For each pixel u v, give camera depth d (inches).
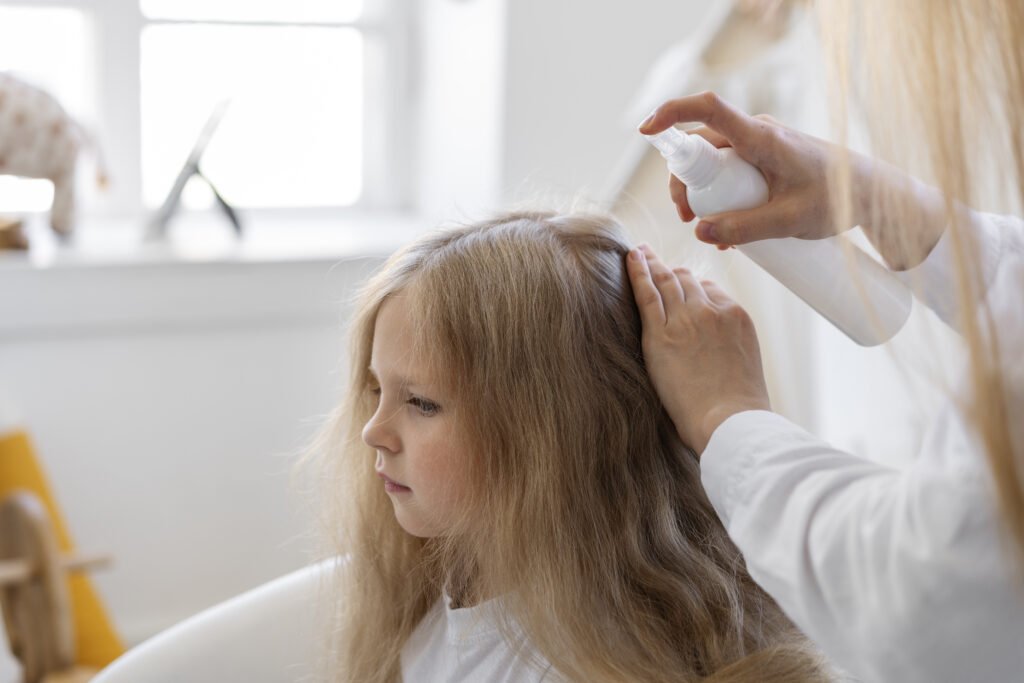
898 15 18.0
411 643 32.6
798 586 20.0
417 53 84.0
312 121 82.9
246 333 73.7
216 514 75.4
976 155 17.8
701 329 25.8
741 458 22.0
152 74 78.5
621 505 28.0
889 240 22.6
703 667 27.8
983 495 17.4
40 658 55.1
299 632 40.2
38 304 67.7
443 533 28.5
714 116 23.2
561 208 32.1
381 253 75.0
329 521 34.1
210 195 81.2
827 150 23.6
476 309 27.3
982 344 17.4
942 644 18.3
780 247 24.8
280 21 80.4
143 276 69.5
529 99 74.9
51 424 70.4
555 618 27.5
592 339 27.5
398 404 28.1
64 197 70.5
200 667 38.3
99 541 73.0
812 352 56.1
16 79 68.7
